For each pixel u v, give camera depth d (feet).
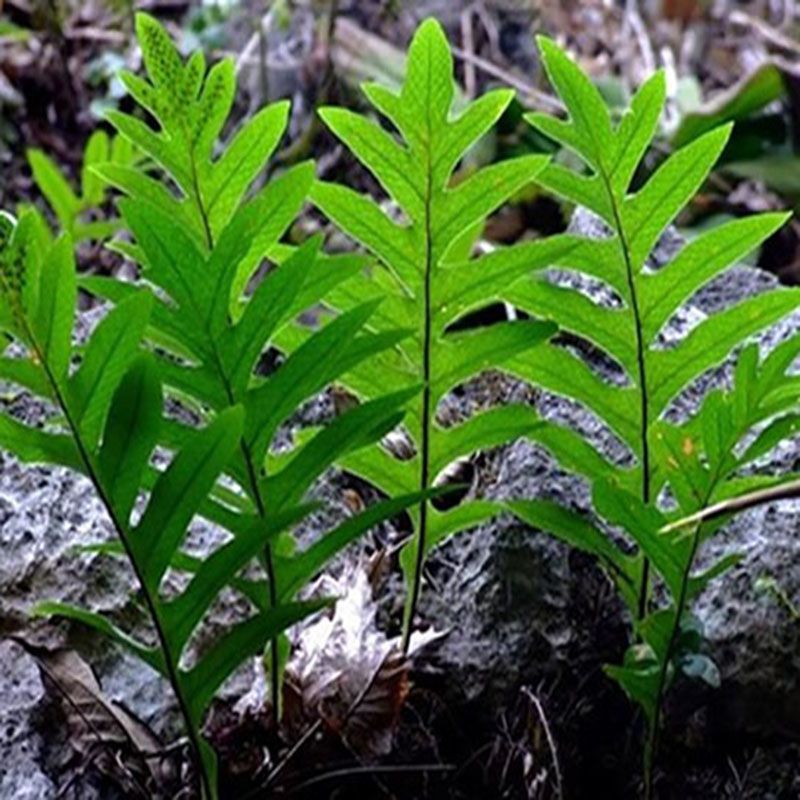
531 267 4.23
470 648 4.67
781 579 4.58
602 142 4.22
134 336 3.87
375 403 4.04
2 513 4.77
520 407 4.29
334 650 4.51
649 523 4.18
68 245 3.84
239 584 4.19
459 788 4.62
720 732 4.59
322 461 4.11
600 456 4.39
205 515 4.16
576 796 4.62
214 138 4.24
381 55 9.61
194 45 9.99
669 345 4.94
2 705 4.58
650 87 4.19
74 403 3.92
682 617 4.37
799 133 8.59
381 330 4.26
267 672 4.48
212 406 4.08
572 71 4.20
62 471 4.81
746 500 4.04
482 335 4.23
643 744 4.61
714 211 8.57
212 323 3.99
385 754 4.47
